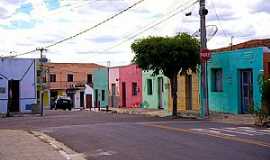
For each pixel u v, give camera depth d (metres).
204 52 27.81
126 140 16.72
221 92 31.03
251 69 27.95
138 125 22.59
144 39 30.16
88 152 14.80
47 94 78.50
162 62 29.77
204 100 28.36
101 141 16.92
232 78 29.75
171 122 24.62
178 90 36.12
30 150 15.52
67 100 64.00
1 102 44.50
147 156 12.96
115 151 14.38
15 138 19.41
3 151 15.31
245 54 28.30
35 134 21.25
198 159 11.99
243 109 28.97
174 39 29.80
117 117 31.36
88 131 20.72
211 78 32.12
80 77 84.25
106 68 55.31
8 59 45.09
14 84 45.44
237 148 13.62
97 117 32.19
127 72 48.50
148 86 42.84
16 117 38.09
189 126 21.44
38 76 52.69
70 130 21.84
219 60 31.16
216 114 29.20
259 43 32.81
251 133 17.83
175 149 13.92
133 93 47.03
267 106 19.52
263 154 12.48
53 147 16.28
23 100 45.53
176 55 29.41
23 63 45.72
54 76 81.62
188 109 35.03
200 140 15.71
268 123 21.11
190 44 29.67
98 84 58.62
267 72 26.48
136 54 30.48
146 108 42.56
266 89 18.92
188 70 32.53
